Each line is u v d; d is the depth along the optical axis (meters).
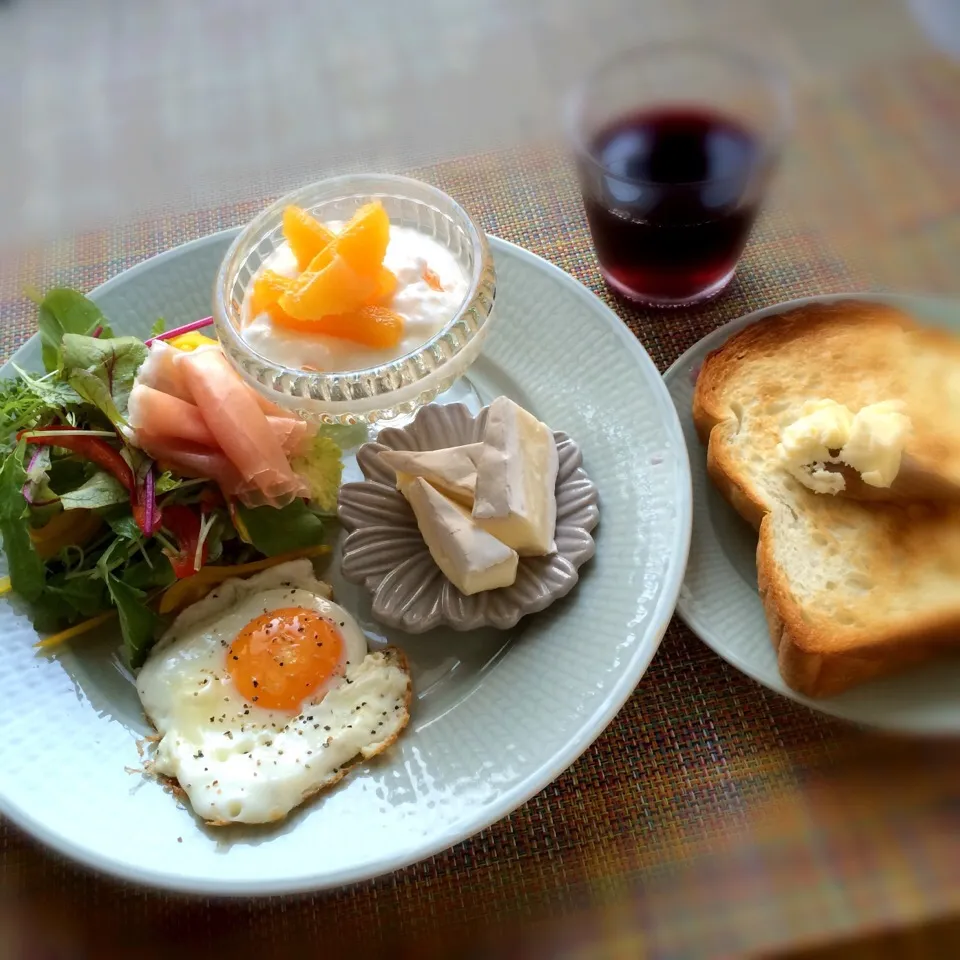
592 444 0.39
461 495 0.36
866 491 0.35
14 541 0.35
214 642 0.36
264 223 0.40
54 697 0.35
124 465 0.37
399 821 0.31
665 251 0.39
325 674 0.35
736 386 0.39
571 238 0.45
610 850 0.30
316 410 0.38
